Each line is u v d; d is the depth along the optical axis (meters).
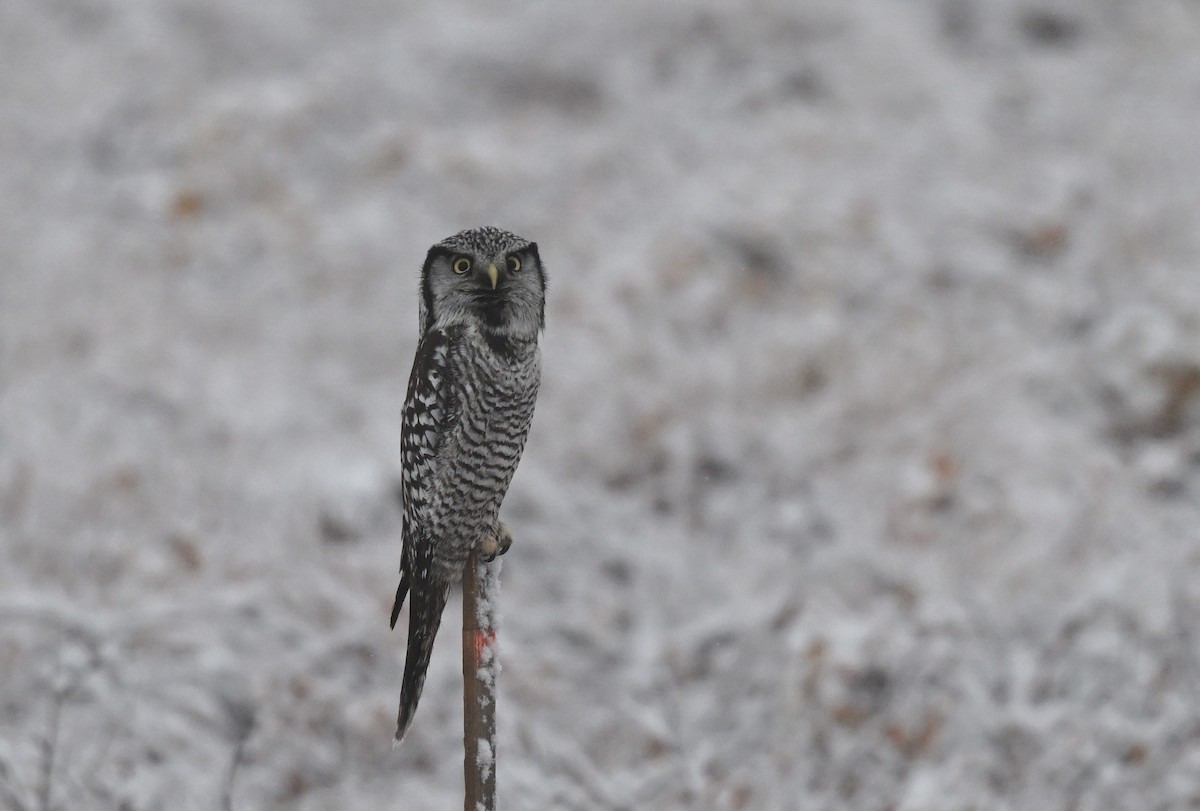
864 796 10.70
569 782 10.88
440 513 7.67
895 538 13.36
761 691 11.73
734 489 14.52
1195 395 14.28
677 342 16.50
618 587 13.25
